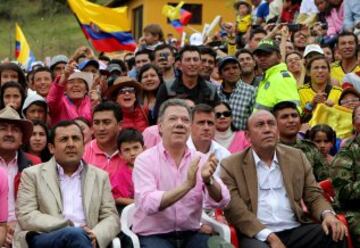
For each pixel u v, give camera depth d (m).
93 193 8.14
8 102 10.55
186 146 8.12
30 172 8.11
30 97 10.67
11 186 8.65
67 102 11.40
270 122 8.37
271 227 8.40
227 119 10.16
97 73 13.02
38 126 9.73
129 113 11.32
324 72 11.62
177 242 7.95
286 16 17.62
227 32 17.73
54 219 7.84
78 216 8.09
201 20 33.53
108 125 9.30
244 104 11.66
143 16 33.69
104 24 18.06
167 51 12.85
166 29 33.09
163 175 7.94
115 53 18.81
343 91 11.15
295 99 10.76
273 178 8.48
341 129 10.83
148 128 10.09
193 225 8.01
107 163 9.26
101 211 8.16
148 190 7.79
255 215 8.35
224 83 11.95
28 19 36.97
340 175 8.65
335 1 15.60
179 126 7.91
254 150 8.49
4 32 35.69
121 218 8.20
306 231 8.33
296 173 8.49
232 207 8.29
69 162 8.11
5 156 8.73
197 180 7.96
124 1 36.09
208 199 7.89
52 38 35.00
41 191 8.03
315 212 8.41
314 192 8.49
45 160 9.86
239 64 11.86
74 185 8.20
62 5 37.28
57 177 8.13
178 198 7.59
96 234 7.81
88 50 13.65
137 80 12.09
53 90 11.18
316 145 9.77
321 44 15.10
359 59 12.69
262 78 11.22
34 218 7.86
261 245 8.06
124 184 9.16
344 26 15.09
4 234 7.69
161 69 12.85
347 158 8.70
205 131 9.11
